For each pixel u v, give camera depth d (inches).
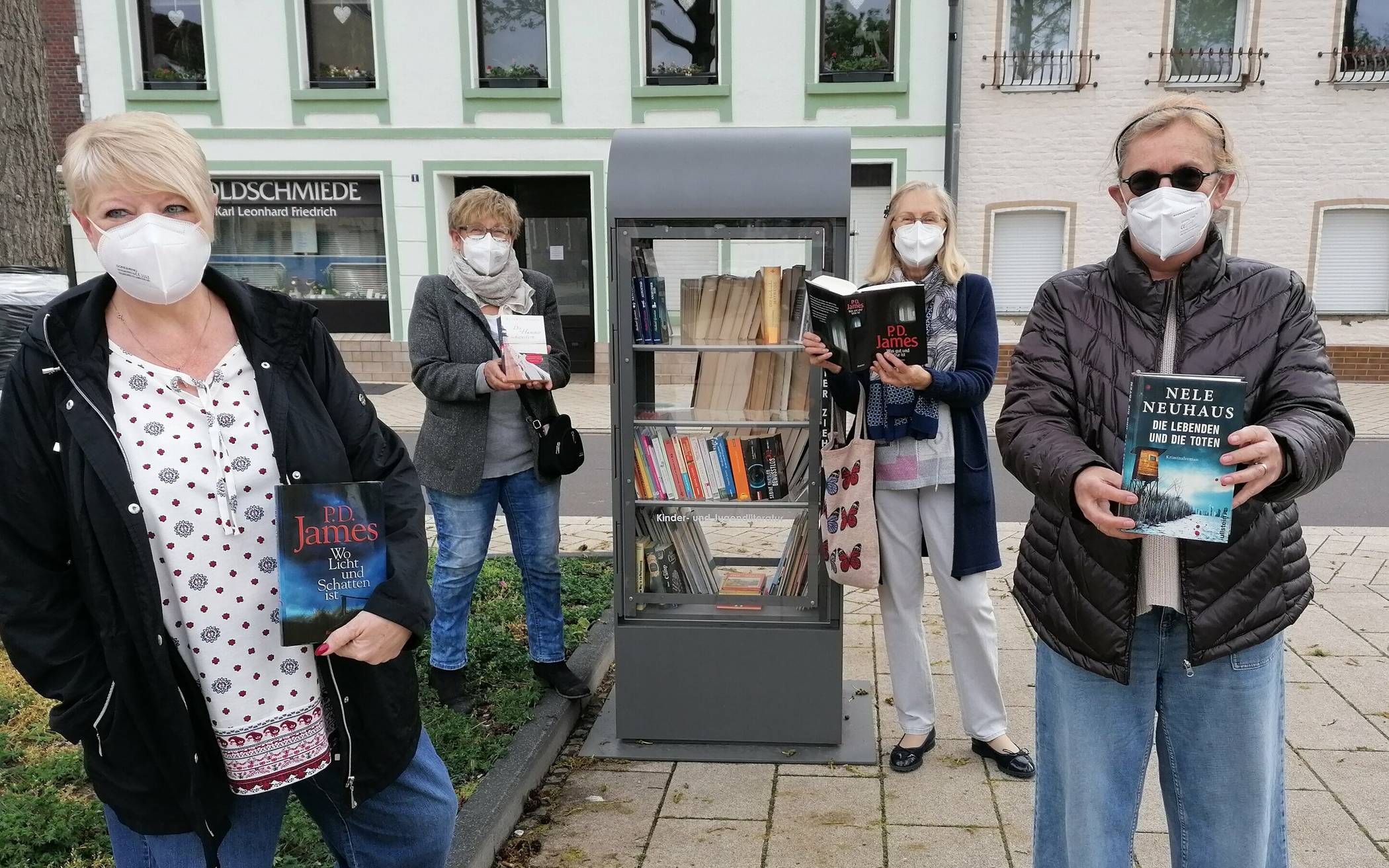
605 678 156.7
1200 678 71.4
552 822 111.5
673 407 126.8
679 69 487.5
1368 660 152.5
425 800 73.4
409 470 71.0
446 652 136.3
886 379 109.9
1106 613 70.9
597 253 503.5
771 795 116.5
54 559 58.6
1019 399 74.7
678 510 130.2
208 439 60.6
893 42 474.3
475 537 133.0
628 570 127.8
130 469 58.0
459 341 129.5
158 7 496.4
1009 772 120.7
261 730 63.2
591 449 363.3
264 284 520.1
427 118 492.4
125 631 58.1
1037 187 483.2
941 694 145.2
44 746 123.1
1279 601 69.2
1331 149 474.0
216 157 502.0
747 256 122.3
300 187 509.4
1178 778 75.0
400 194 500.4
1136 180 69.6
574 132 490.0
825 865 102.1
